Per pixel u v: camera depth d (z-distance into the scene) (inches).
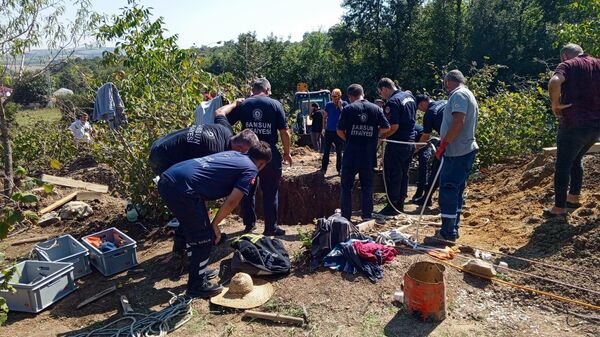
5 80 324.2
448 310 161.8
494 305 164.9
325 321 159.5
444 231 209.8
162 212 273.4
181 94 332.5
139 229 270.4
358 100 243.4
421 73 1456.7
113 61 401.7
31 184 156.3
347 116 240.4
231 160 167.5
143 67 389.4
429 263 166.6
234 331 156.3
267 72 1640.0
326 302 169.5
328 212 402.6
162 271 208.4
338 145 413.1
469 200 290.7
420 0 1454.2
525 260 187.6
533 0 1320.1
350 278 181.6
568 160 201.2
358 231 209.0
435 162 284.0
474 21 1339.8
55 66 349.7
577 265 179.3
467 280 178.7
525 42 1261.1
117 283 200.2
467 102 192.5
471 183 333.4
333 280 181.2
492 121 373.1
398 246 207.5
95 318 174.2
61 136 523.8
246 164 168.7
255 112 223.3
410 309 158.4
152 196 272.2
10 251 252.8
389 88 262.2
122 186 308.3
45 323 172.4
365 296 171.3
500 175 323.3
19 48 320.8
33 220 152.2
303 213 413.1
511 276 179.3
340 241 198.5
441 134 201.8
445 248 202.4
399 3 1453.0
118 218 283.7
